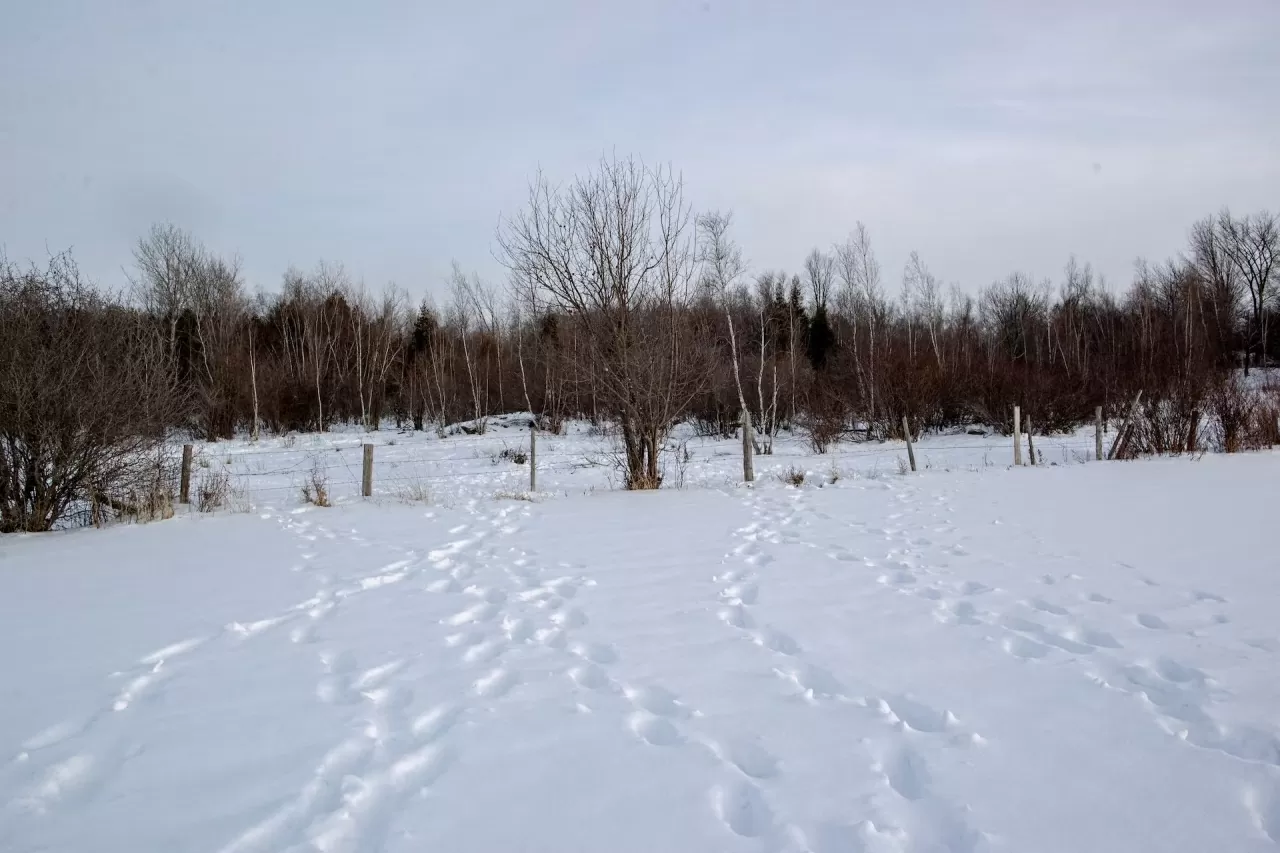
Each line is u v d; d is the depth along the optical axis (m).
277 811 2.75
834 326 46.56
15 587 6.12
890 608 5.12
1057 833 2.60
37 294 9.78
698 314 14.13
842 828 2.61
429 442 26.66
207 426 29.50
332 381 38.09
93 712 3.65
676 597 5.52
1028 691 3.75
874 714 3.53
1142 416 15.66
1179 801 2.78
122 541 8.24
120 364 10.18
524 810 2.75
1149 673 3.93
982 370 26.31
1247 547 6.60
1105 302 49.97
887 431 23.75
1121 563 6.16
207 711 3.65
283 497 12.66
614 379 12.54
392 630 4.88
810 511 9.18
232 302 36.09
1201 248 48.47
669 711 3.60
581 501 10.77
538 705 3.67
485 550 7.36
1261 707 3.51
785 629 4.75
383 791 2.90
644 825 2.66
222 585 6.11
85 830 2.65
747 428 13.13
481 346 42.03
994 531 7.57
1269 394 16.05
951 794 2.84
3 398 9.20
